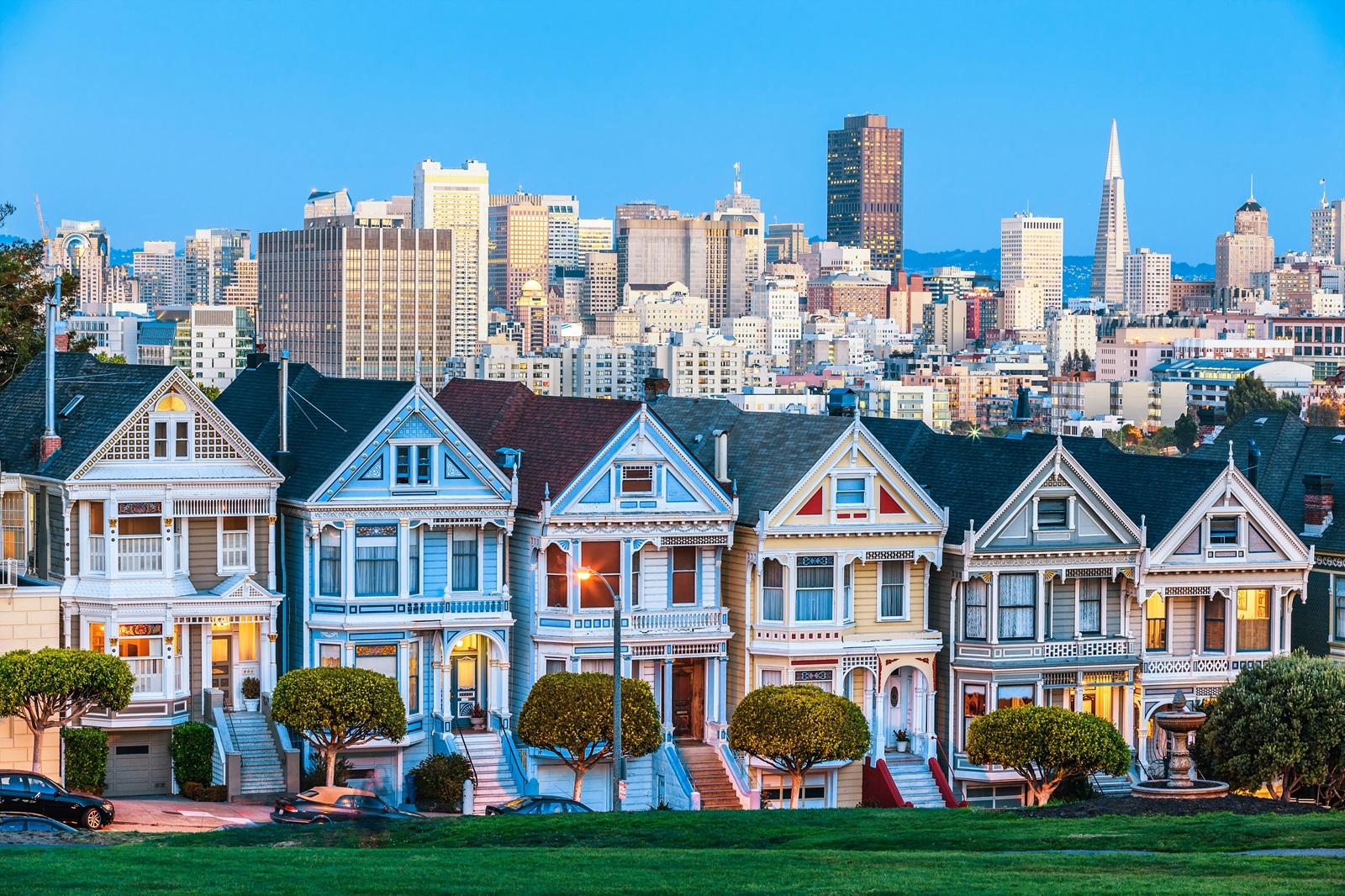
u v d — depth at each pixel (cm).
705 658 11450
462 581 11075
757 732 10706
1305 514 12600
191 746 10512
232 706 10819
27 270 16300
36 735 10038
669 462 11250
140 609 10525
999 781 11594
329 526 10844
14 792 9275
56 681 9819
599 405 11531
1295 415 13325
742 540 11431
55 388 11175
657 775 11238
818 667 11381
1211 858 7588
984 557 11588
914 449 12925
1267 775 10662
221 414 10681
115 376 12000
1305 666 10844
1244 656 12100
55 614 10462
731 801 11181
